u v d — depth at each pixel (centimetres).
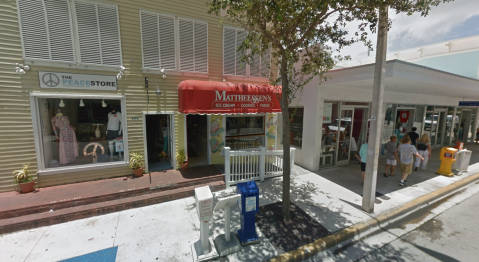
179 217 479
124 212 499
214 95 631
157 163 780
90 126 612
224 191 615
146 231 428
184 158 702
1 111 516
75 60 566
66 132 589
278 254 363
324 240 398
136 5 610
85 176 607
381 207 531
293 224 449
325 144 831
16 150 537
